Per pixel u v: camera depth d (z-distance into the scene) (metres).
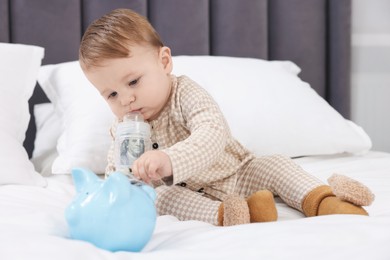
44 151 1.56
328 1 2.14
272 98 1.53
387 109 2.26
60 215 0.82
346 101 2.12
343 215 0.76
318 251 0.61
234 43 2.01
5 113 1.34
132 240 0.67
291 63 1.92
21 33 1.76
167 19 1.93
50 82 1.59
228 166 1.11
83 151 1.33
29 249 0.59
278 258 0.59
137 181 0.75
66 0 1.80
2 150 1.22
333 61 2.13
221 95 1.51
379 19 2.27
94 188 0.69
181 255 0.60
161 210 1.01
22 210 0.84
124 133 0.95
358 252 0.60
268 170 1.10
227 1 2.00
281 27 2.09
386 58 2.26
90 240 0.67
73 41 1.81
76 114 1.43
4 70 1.41
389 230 0.66
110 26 1.00
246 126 1.46
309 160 1.51
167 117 1.07
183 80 1.09
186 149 0.89
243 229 0.69
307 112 1.53
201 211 0.95
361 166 1.37
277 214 0.95
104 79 1.00
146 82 1.00
